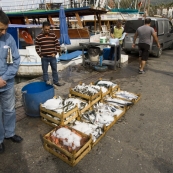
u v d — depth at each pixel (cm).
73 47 1137
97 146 270
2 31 205
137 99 405
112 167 233
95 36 1127
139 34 588
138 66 718
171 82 537
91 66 707
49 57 479
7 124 268
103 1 1703
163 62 786
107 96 400
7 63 227
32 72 792
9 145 273
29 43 974
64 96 434
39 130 309
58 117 295
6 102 251
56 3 1472
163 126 318
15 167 234
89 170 229
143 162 241
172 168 231
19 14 1240
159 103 402
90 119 316
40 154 256
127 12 2122
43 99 334
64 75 611
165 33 918
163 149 263
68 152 229
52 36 469
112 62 684
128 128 313
